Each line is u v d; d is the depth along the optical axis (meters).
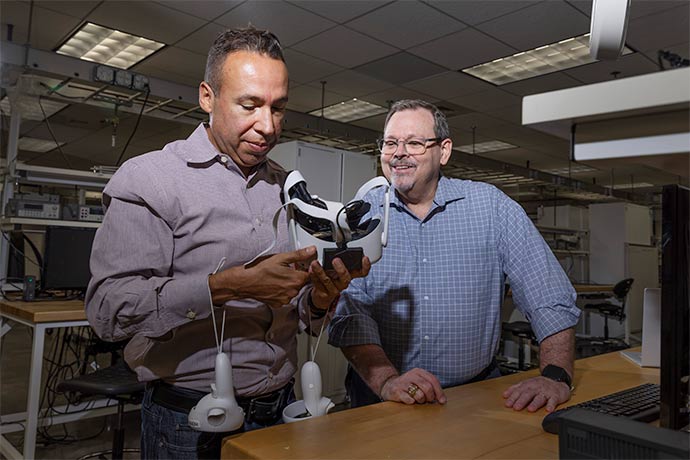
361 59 4.10
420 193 1.31
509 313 4.79
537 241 1.28
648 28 3.39
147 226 0.83
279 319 0.95
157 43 3.92
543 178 7.30
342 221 0.75
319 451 0.68
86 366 3.33
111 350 2.93
